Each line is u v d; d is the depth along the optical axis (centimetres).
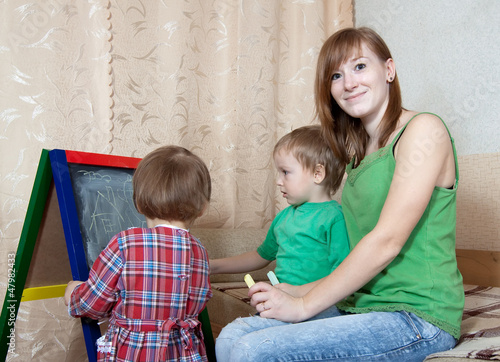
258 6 201
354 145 111
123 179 128
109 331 95
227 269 131
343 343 81
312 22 216
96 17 166
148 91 177
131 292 92
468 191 177
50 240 115
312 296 90
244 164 196
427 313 86
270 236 131
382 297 92
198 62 191
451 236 94
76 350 158
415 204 86
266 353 79
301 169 121
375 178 98
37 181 110
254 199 198
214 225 192
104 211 116
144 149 175
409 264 91
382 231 86
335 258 113
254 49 200
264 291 94
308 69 215
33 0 154
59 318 155
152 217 104
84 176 116
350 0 224
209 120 194
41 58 156
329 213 117
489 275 169
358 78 101
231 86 197
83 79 163
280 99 214
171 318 94
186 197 102
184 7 184
